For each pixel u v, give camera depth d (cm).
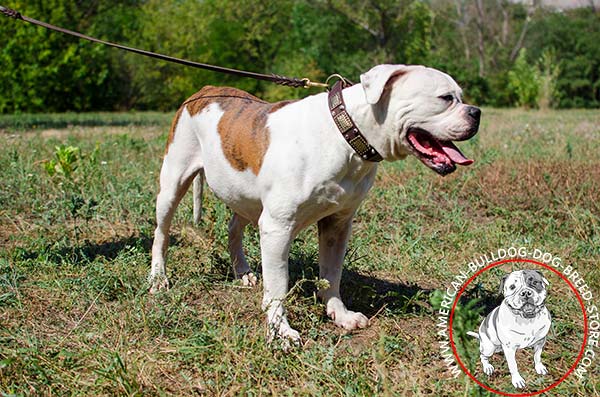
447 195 730
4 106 2359
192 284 461
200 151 451
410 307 444
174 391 332
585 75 4016
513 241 580
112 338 382
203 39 2945
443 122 349
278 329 378
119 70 2973
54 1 2192
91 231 586
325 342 390
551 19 4444
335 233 418
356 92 367
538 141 1139
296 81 440
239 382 335
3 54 2211
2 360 341
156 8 3091
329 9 2817
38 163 859
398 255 542
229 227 493
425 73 354
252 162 392
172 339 379
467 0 5269
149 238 579
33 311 417
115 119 2078
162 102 3092
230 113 422
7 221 618
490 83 3725
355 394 322
